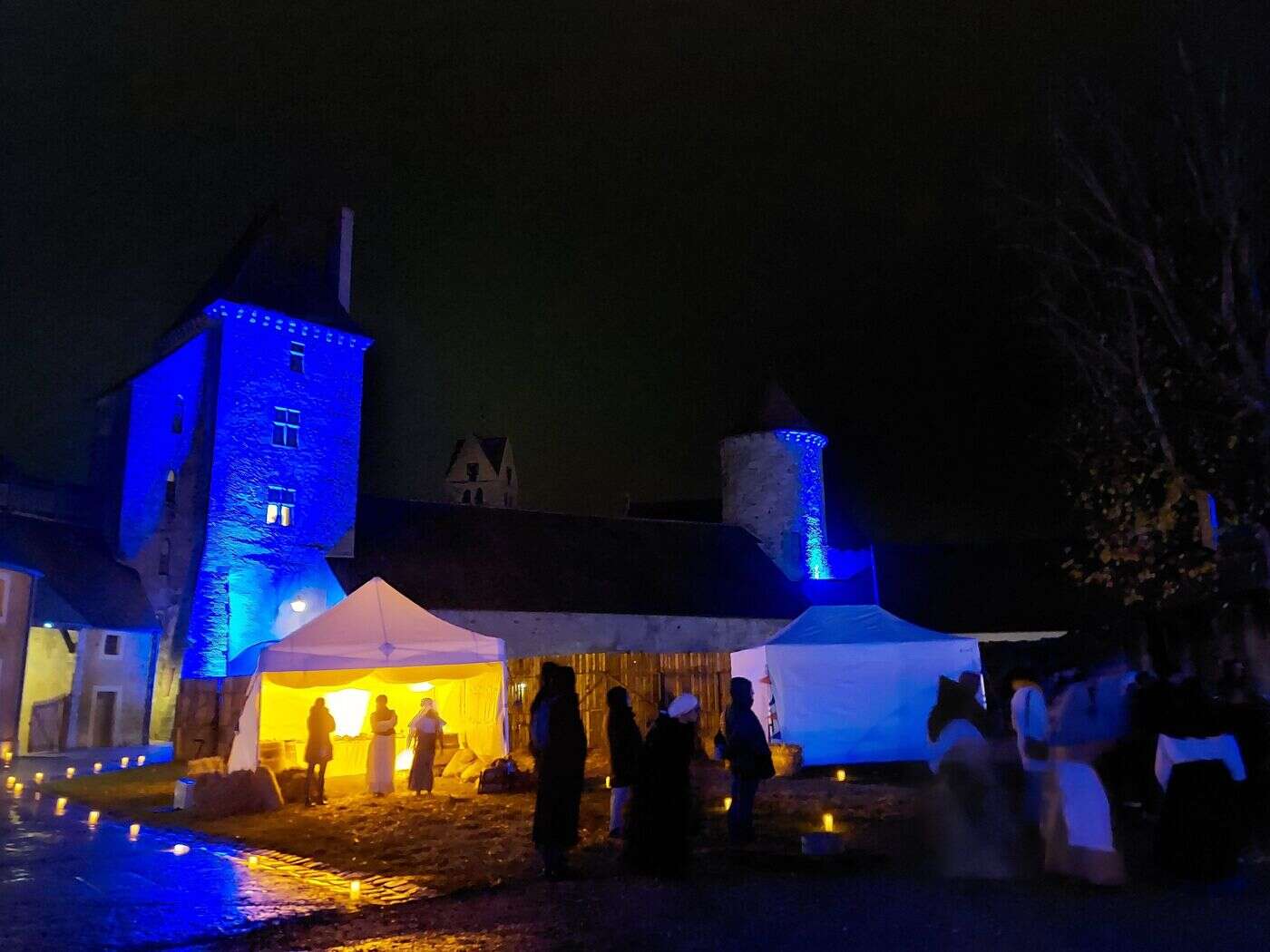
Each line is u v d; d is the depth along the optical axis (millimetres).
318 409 34594
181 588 31625
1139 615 19531
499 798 14320
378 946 6473
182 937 6824
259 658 15898
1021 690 9078
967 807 7926
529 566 35531
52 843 10969
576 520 39562
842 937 6195
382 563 33438
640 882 8016
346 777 17922
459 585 33219
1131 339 14438
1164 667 7555
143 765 22547
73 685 29031
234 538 31656
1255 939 5816
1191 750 7195
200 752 24172
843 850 8953
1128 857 8211
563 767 8383
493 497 66500
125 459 36531
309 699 19219
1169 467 14172
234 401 32500
